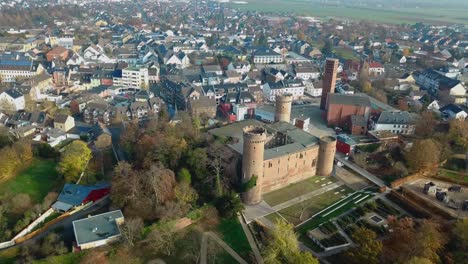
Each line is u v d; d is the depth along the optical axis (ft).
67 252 385.09
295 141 531.09
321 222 437.17
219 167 494.18
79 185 492.13
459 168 525.75
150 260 382.01
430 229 365.40
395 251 363.97
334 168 555.69
